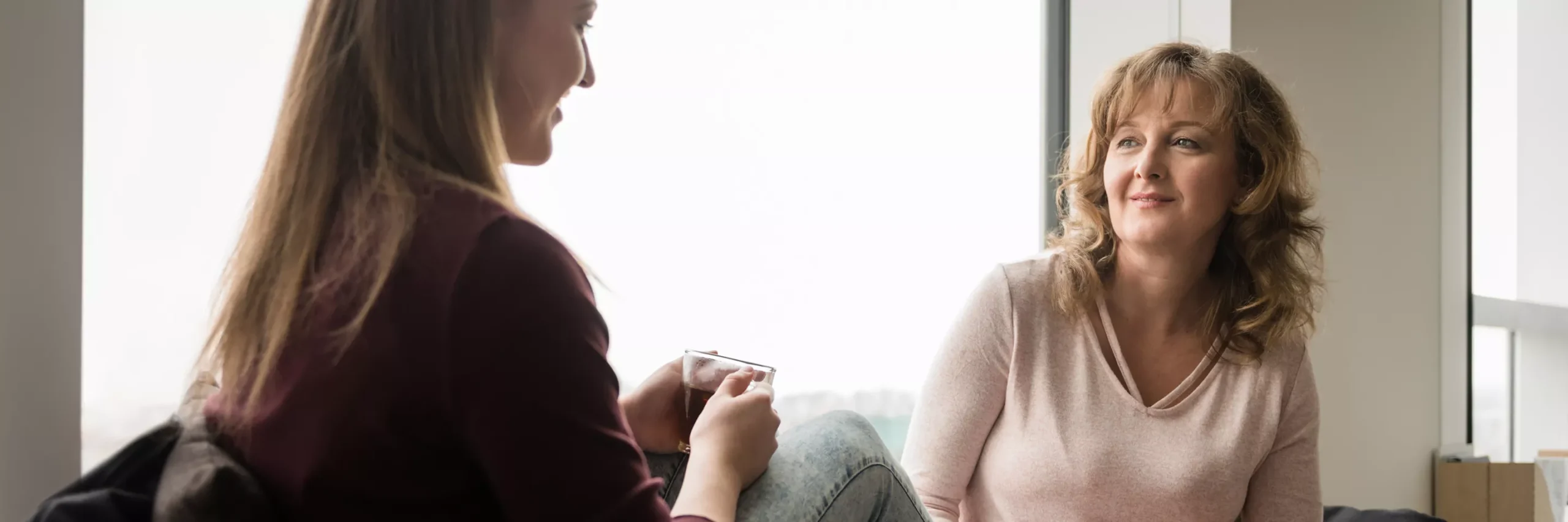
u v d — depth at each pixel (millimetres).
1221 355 1625
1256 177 1606
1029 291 1651
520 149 1020
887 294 2117
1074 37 2295
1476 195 2590
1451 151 2555
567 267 870
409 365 819
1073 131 2291
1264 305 1600
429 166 887
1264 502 1644
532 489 828
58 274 1278
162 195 1501
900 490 1226
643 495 872
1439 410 2578
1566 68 2527
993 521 1644
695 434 1101
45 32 1256
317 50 915
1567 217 2539
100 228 1459
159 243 1496
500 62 971
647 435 1271
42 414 1271
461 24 917
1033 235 2270
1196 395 1603
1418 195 2506
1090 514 1575
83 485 848
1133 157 1592
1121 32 2264
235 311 890
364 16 903
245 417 862
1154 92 1568
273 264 887
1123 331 1649
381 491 826
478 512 861
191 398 940
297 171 895
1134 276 1633
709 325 1965
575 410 842
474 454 836
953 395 1641
